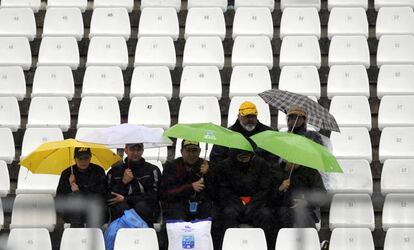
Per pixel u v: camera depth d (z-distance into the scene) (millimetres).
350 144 43344
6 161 43469
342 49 48094
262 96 40594
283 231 35750
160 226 38312
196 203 37406
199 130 36562
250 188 37375
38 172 38531
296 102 40062
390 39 48406
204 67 46781
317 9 50938
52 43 48656
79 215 33062
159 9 50312
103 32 50125
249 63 47812
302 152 35062
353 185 40875
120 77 46781
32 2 51781
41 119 45281
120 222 36906
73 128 45531
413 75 46719
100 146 37656
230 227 36812
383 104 45188
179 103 45750
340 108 45031
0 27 50344
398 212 38281
